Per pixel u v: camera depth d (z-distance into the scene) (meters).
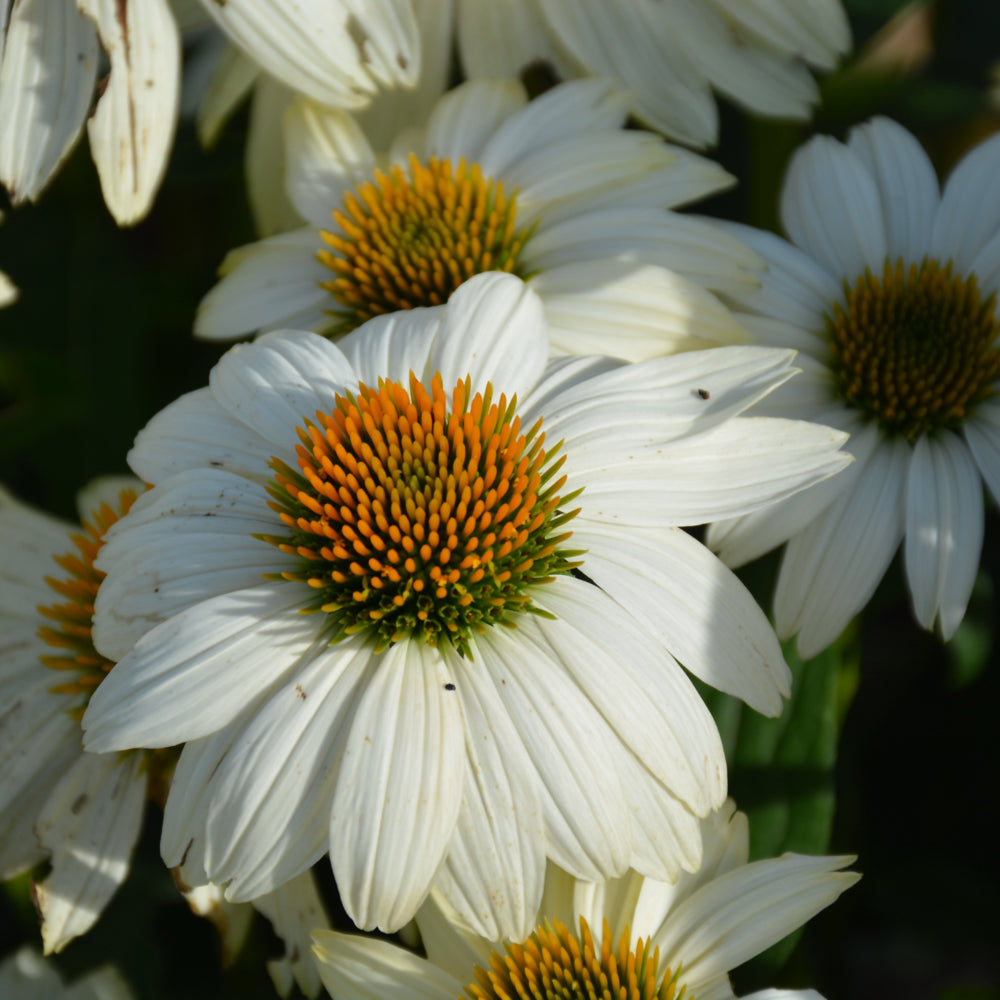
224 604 0.55
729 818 0.57
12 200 0.61
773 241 0.61
